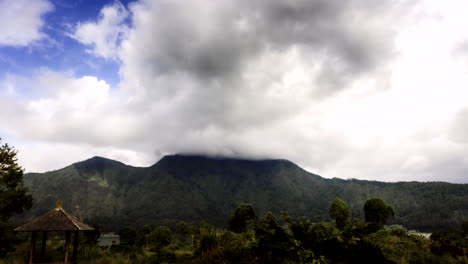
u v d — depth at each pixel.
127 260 19.44
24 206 27.47
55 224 17.39
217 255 15.12
